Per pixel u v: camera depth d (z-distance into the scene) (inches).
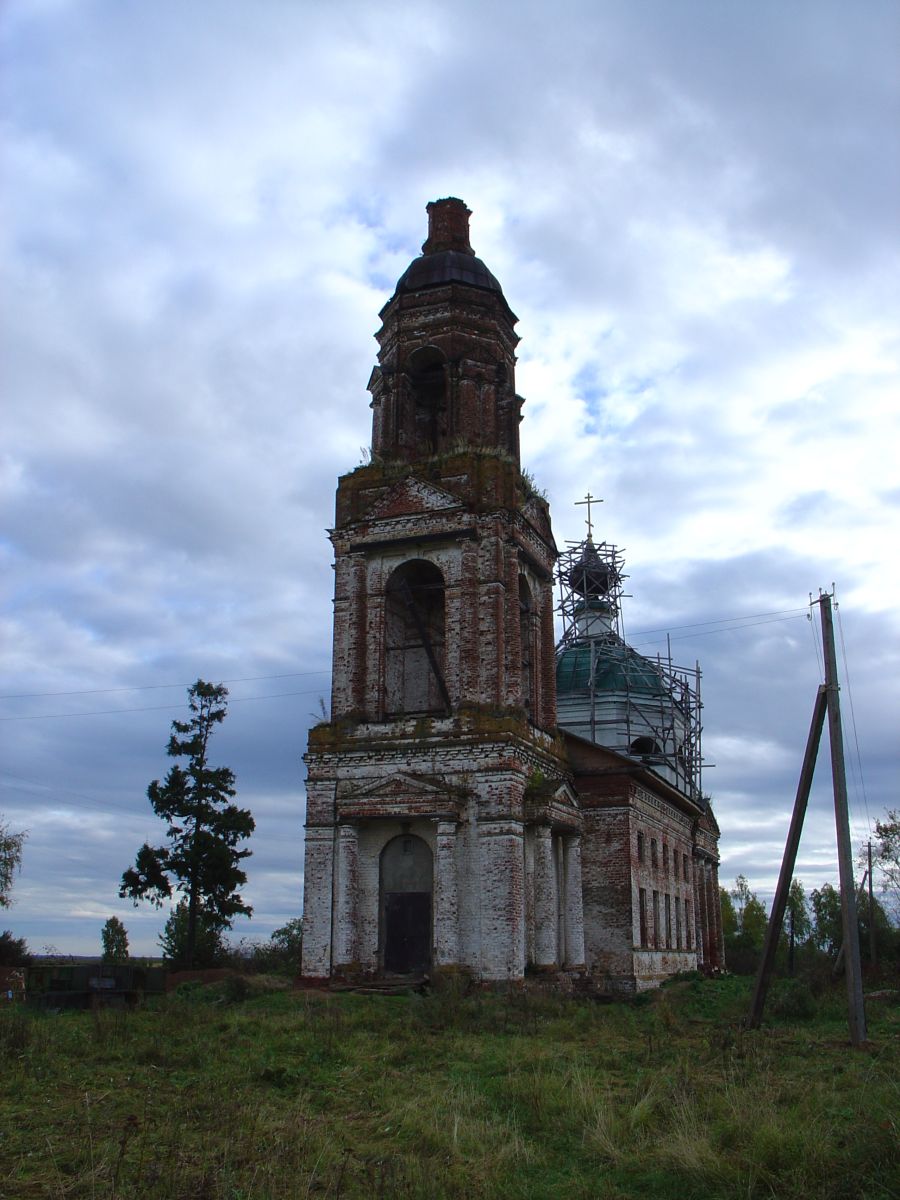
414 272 1694.1
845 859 916.6
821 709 996.6
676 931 1977.1
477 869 1348.4
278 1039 868.0
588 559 2573.8
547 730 1598.2
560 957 1523.1
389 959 1395.2
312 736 1472.7
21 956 2177.7
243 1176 416.5
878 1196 383.9
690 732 2404.0
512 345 1728.6
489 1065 728.3
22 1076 653.3
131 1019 1006.4
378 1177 414.0
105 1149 454.0
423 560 1513.3
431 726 1422.2
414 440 1651.1
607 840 1653.5
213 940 2064.5
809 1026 1038.4
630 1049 834.8
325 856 1419.8
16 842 2175.2
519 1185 426.0
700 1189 414.3
